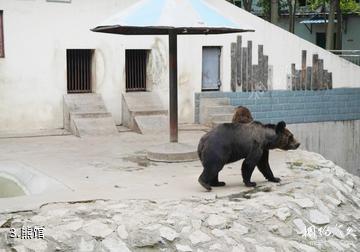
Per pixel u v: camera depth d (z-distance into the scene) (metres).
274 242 6.58
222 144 7.43
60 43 12.41
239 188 7.74
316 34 27.16
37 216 6.47
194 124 13.66
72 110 12.24
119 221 6.39
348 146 15.58
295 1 24.03
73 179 8.22
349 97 15.45
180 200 7.11
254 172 8.77
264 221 6.87
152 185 7.89
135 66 13.52
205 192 7.50
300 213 7.21
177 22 8.59
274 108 14.52
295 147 7.85
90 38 12.70
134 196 7.23
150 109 12.84
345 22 26.27
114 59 12.99
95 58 12.80
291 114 14.73
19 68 12.06
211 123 13.21
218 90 14.20
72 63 12.89
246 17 14.09
